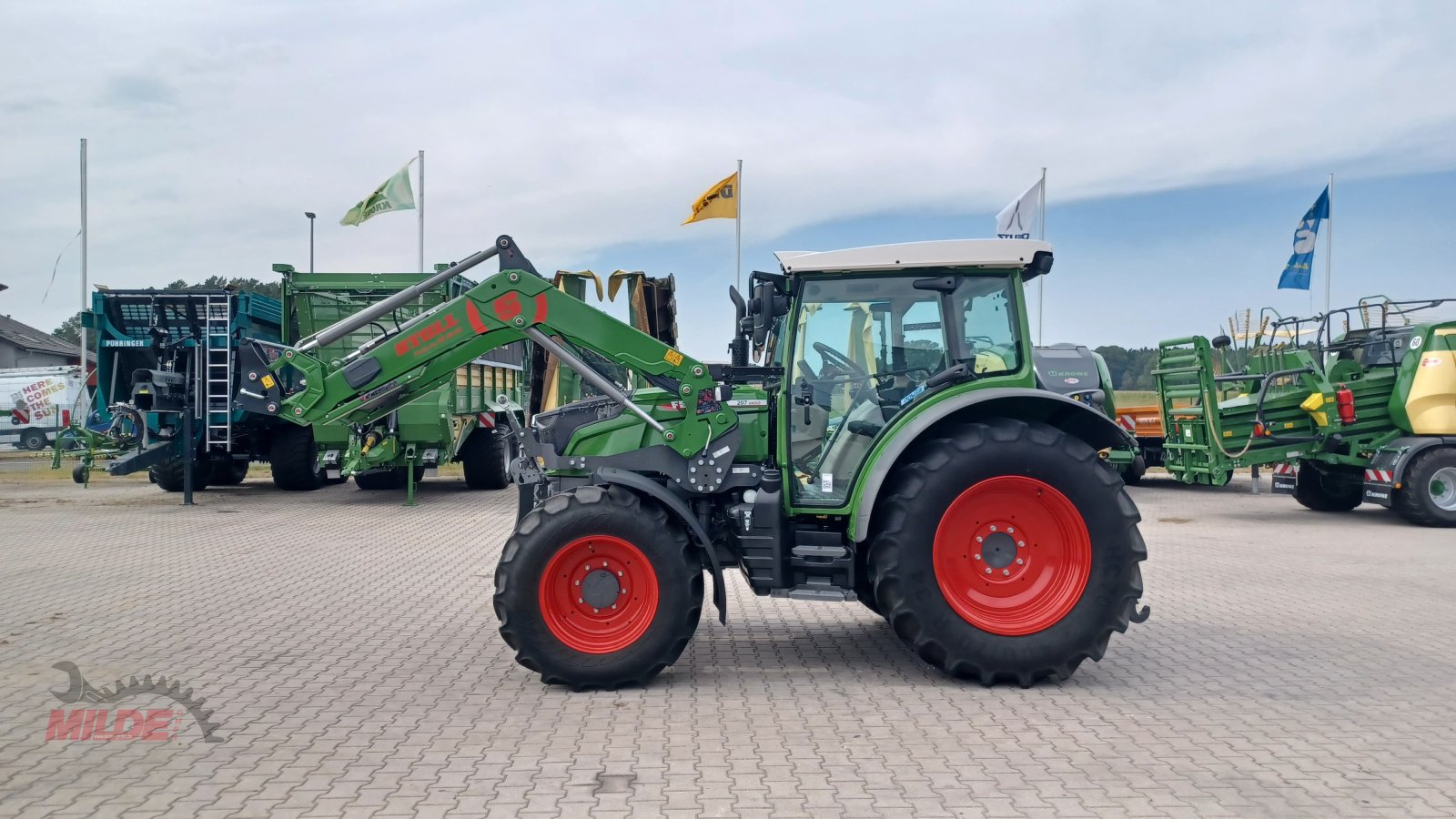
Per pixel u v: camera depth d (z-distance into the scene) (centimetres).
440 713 483
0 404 2856
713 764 412
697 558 530
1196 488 1728
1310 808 368
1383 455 1230
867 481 529
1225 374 1491
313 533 1121
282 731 455
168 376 1338
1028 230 1975
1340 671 560
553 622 515
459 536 1102
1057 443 525
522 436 602
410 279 1449
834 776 399
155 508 1363
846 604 752
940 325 565
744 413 576
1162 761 417
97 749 431
